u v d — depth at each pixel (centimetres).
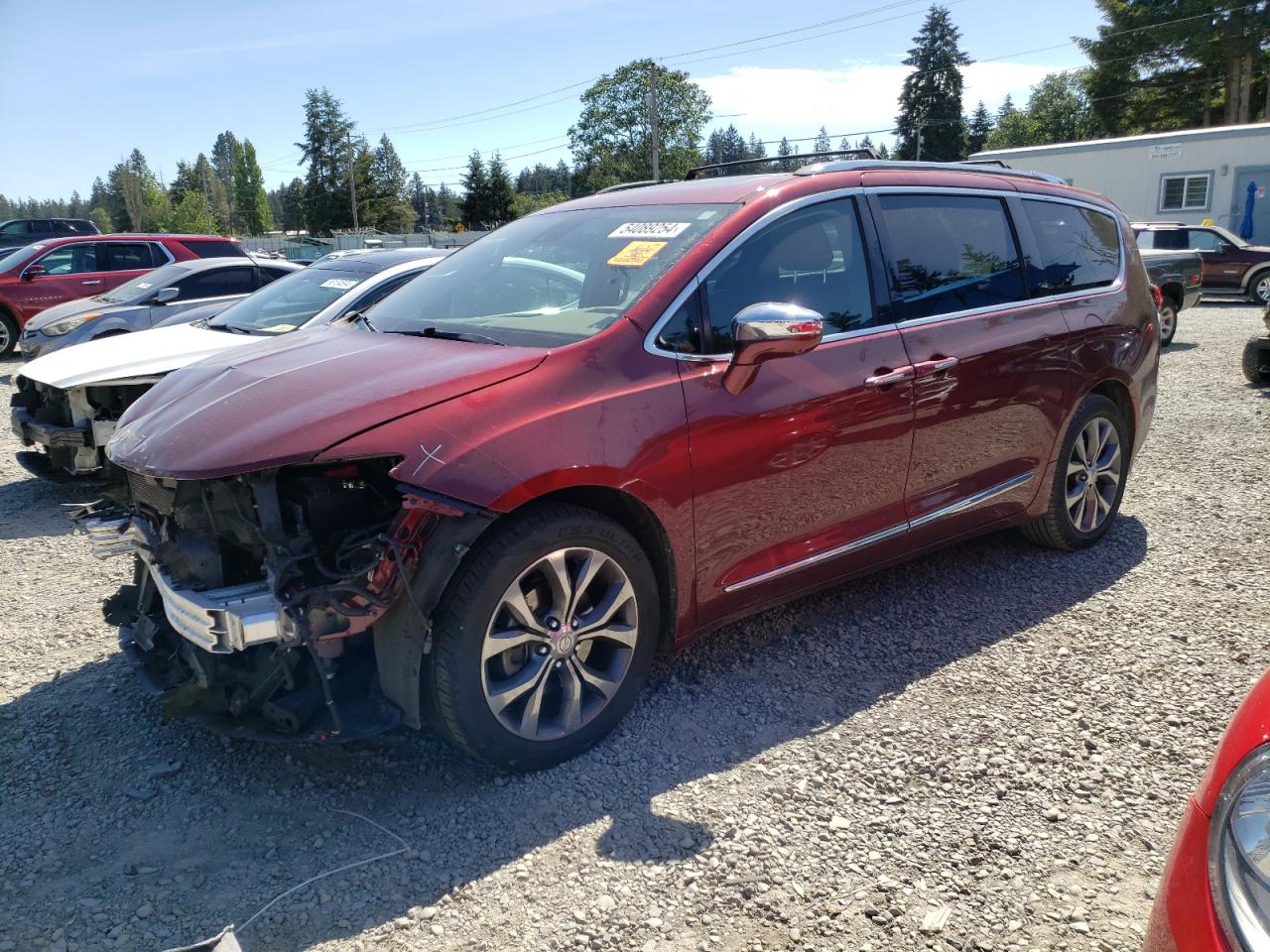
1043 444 459
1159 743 324
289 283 755
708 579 343
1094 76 4994
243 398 306
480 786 303
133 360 609
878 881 258
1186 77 4772
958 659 386
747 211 362
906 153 7900
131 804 298
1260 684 183
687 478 326
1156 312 532
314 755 324
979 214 441
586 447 301
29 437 612
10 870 267
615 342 322
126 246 1494
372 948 236
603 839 276
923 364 393
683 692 362
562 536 298
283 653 285
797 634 412
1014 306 441
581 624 310
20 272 1434
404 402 289
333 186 9600
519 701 305
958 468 420
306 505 284
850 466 375
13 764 322
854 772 309
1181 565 484
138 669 331
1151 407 528
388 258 751
